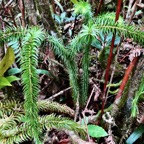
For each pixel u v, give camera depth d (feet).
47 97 1.68
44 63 1.68
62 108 1.45
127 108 1.36
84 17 1.45
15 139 1.19
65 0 2.39
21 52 1.12
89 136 1.27
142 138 1.34
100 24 1.17
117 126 1.40
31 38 1.07
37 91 1.04
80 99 1.49
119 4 1.16
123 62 1.80
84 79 1.41
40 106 1.42
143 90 1.24
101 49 1.71
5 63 1.30
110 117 1.33
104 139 1.35
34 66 1.03
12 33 1.19
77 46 1.25
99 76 1.75
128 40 1.67
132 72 1.30
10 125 1.27
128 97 1.33
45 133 1.31
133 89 1.30
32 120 1.07
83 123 1.35
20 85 1.59
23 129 1.22
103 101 1.35
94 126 1.30
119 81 1.71
